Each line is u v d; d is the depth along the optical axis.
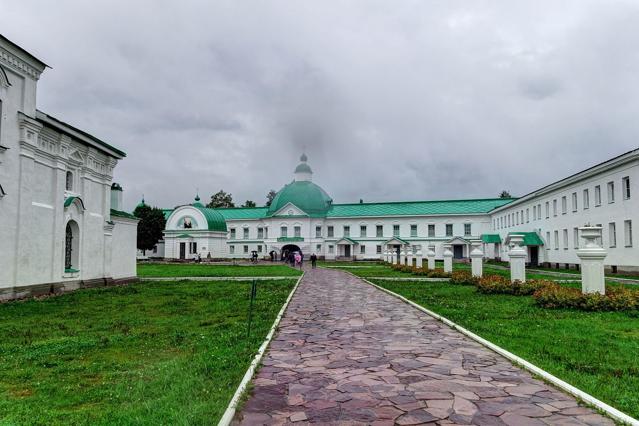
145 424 5.20
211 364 7.68
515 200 57.44
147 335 10.62
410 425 5.12
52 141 19.80
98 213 24.28
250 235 76.88
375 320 12.28
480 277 23.12
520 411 5.54
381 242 72.50
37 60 18.12
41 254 19.05
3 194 16.75
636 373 7.07
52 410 5.81
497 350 8.52
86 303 16.84
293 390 6.37
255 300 17.09
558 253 44.78
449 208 72.25
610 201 34.53
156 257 74.25
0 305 15.77
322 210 75.69
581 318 12.42
